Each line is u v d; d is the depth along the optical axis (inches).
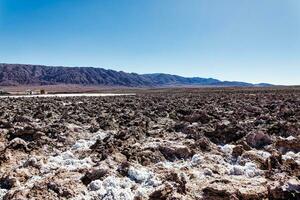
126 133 571.8
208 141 526.9
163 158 447.8
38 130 587.8
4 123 664.4
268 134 585.6
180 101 1462.8
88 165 407.5
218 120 752.3
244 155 434.9
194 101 1449.3
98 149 476.1
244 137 545.3
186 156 458.9
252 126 650.8
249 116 829.8
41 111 940.0
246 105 1103.0
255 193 300.8
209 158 435.2
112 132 629.6
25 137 574.2
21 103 1406.3
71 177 355.9
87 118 792.9
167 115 901.2
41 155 476.1
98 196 314.5
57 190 321.1
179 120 799.7
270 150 478.6
